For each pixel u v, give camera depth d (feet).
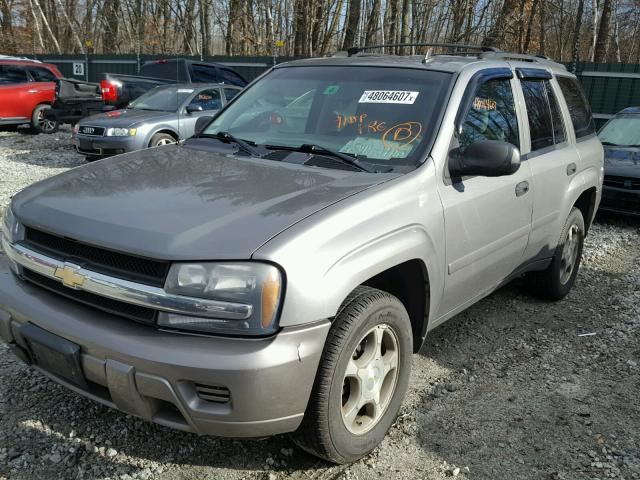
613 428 10.93
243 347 7.50
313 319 7.82
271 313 7.57
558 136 15.53
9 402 10.61
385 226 9.11
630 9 111.04
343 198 8.96
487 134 12.19
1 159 37.81
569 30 105.91
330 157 10.78
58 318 8.27
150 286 7.70
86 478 8.88
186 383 7.57
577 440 10.52
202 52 94.53
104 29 112.06
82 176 10.16
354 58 13.56
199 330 7.59
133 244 7.80
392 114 11.44
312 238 8.02
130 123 34.58
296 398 7.90
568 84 17.02
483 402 11.65
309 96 12.55
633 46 129.90
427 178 10.27
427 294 10.39
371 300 8.86
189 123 36.78
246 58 64.39
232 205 8.61
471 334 14.76
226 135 12.31
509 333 14.94
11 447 9.43
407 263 9.96
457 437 10.45
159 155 11.39
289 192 9.12
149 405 7.93
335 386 8.40
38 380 11.39
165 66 48.21
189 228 7.97
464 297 12.06
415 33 78.28
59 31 124.67
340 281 8.16
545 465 9.79
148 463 9.27
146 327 7.84
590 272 20.30
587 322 15.87
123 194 9.13
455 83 11.68
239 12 88.74
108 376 7.82
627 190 26.35
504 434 10.61
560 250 15.96
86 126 35.37
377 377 9.42
